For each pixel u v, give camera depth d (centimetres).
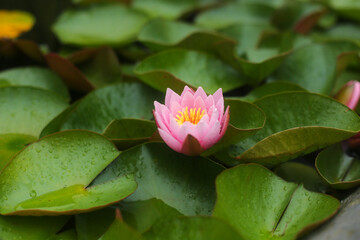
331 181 160
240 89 182
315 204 152
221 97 155
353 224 146
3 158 163
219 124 152
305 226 146
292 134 155
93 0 210
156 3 232
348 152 165
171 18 222
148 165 158
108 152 158
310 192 154
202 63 177
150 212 154
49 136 158
